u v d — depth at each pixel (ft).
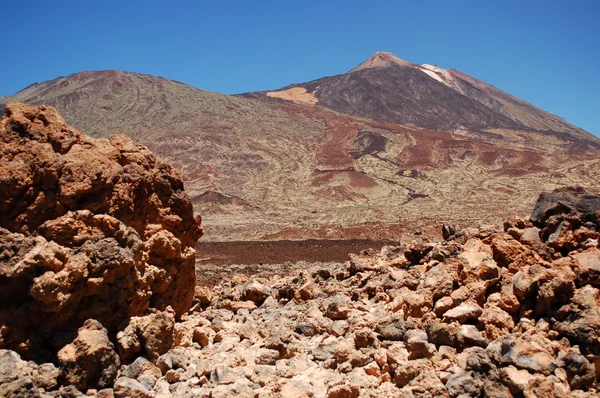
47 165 28.71
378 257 46.42
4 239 26.55
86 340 25.20
